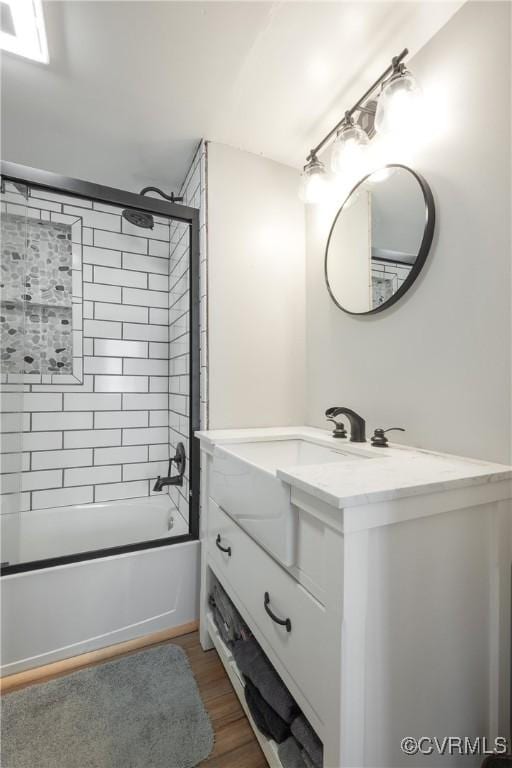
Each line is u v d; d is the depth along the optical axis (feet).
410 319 3.66
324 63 3.79
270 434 4.53
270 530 2.62
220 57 3.76
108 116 4.65
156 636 4.65
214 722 3.40
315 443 4.27
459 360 3.14
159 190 6.03
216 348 5.08
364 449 3.50
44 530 6.24
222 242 5.14
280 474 2.41
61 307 6.72
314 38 3.51
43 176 4.65
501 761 2.28
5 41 3.59
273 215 5.50
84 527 6.52
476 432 2.98
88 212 6.88
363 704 1.96
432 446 3.39
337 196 4.93
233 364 5.18
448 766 2.31
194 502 5.17
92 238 6.92
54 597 4.21
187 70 3.93
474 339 3.01
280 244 5.54
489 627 2.48
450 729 2.32
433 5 3.14
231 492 3.49
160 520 6.64
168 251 7.49
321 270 5.29
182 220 5.27
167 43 3.60
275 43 3.58
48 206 6.57
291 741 2.74
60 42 3.60
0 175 4.50
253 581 3.06
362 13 3.25
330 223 5.08
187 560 4.90
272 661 2.72
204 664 4.18
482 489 2.40
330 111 4.51
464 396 3.09
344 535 1.88
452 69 3.21
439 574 2.25
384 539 2.03
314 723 2.18
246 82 4.08
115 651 4.39
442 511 2.23
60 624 4.22
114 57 3.77
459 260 3.13
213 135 5.00
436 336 3.36
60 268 6.72
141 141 5.16
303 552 2.32
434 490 2.16
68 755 3.07
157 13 3.31
